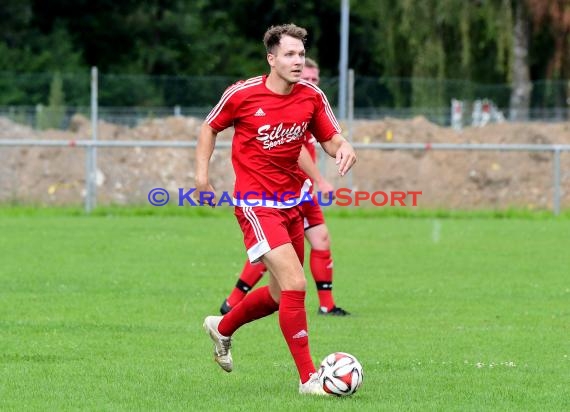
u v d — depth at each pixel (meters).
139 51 164.12
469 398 22.27
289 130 22.83
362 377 22.30
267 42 22.86
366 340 29.66
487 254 51.84
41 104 108.69
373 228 65.19
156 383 23.69
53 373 24.72
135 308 34.78
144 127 90.62
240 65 171.75
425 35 118.62
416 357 27.12
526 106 116.19
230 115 22.98
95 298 36.84
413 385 23.56
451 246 55.25
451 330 31.34
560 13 120.31
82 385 23.42
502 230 64.50
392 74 126.12
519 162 86.19
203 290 39.03
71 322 32.00
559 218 74.19
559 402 21.98
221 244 54.94
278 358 27.00
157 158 85.81
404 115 94.12
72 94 106.25
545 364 26.27
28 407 21.31
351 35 170.25
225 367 24.27
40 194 83.81
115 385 23.42
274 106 22.77
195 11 168.62
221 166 83.31
